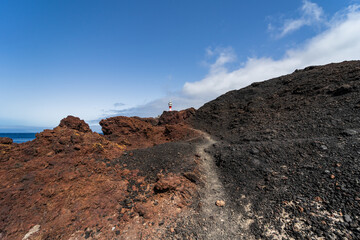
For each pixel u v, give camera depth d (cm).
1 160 1323
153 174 1496
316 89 3017
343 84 2552
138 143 3397
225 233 844
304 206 864
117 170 1511
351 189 849
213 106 5731
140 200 1130
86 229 884
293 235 727
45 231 846
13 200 972
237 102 5194
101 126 3775
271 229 801
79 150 1602
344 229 668
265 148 1614
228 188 1277
